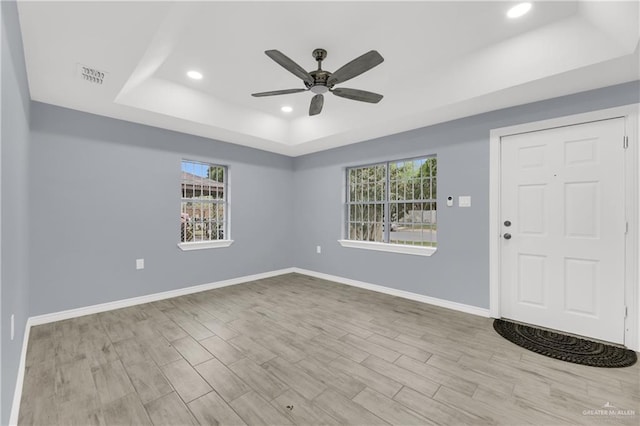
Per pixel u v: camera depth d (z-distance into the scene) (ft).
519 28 7.40
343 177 15.15
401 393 5.84
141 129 11.45
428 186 11.91
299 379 6.31
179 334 8.56
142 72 8.54
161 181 12.01
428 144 11.57
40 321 9.16
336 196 15.25
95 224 10.30
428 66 9.43
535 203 9.11
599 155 8.04
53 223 9.43
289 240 17.33
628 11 5.67
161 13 5.48
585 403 5.52
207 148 13.56
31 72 7.41
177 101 10.66
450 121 10.93
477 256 10.21
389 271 12.87
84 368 6.67
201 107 11.33
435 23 7.15
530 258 9.21
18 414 5.17
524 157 9.29
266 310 10.69
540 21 7.11
